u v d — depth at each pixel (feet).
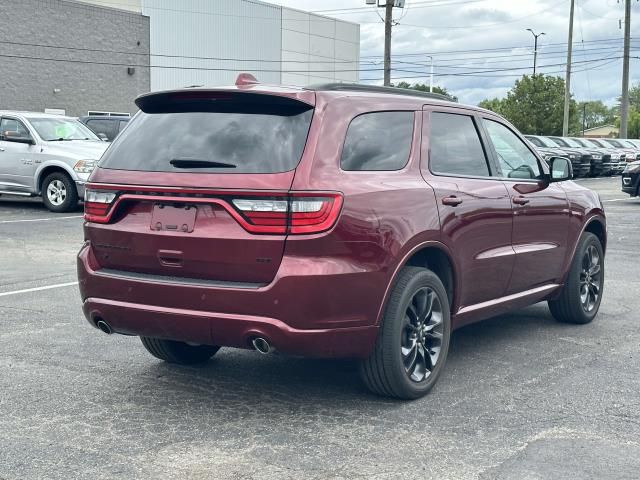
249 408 15.69
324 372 18.12
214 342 14.69
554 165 20.72
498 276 18.80
